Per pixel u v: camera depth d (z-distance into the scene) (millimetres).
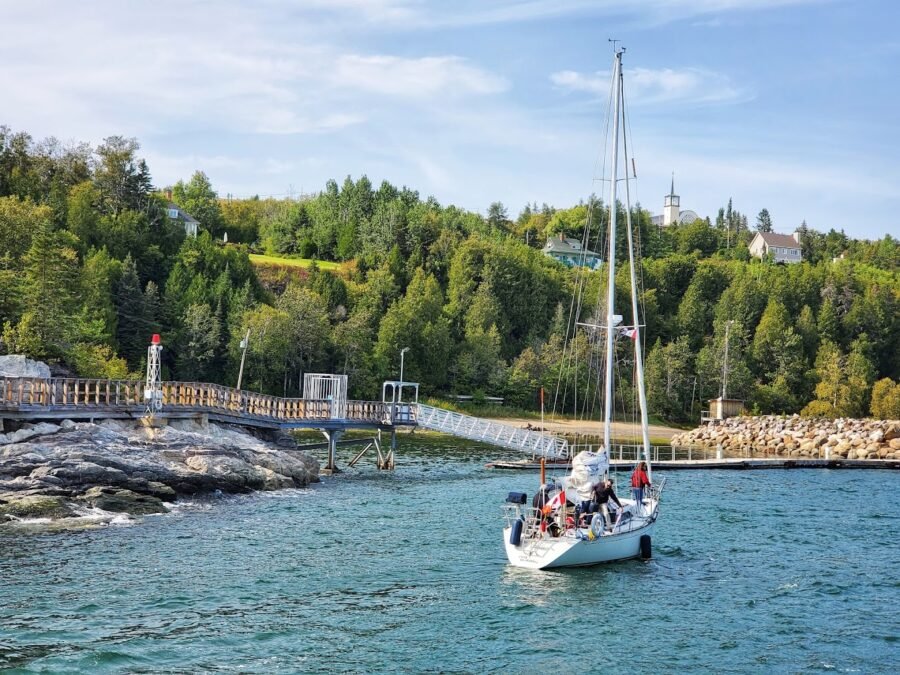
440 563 31031
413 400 122812
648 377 129375
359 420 59750
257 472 46000
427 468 62531
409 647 22672
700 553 34281
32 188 145625
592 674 21312
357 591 27297
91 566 28797
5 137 156500
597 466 31812
